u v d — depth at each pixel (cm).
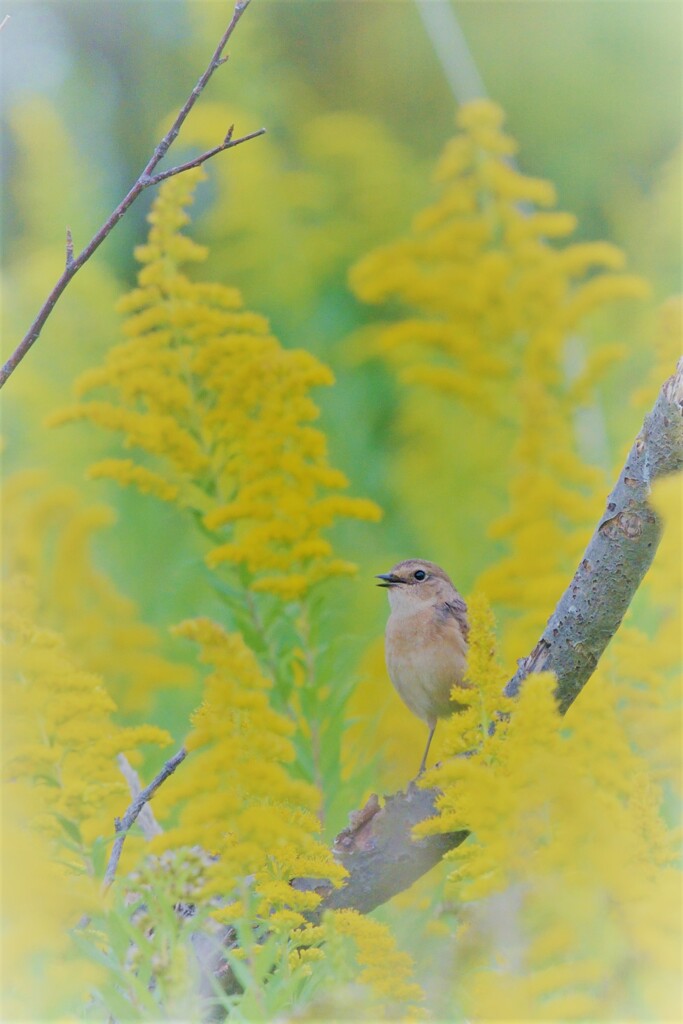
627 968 527
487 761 601
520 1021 528
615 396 1582
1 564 1217
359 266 1399
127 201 675
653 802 561
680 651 806
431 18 1509
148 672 1205
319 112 2189
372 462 1616
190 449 995
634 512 647
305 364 1010
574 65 2164
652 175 2172
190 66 2066
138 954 582
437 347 1389
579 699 640
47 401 1625
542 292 1322
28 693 656
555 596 1091
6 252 2039
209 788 581
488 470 1580
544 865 541
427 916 718
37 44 2091
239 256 1844
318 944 641
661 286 1727
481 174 1387
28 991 584
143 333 1075
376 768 964
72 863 624
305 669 949
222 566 1004
